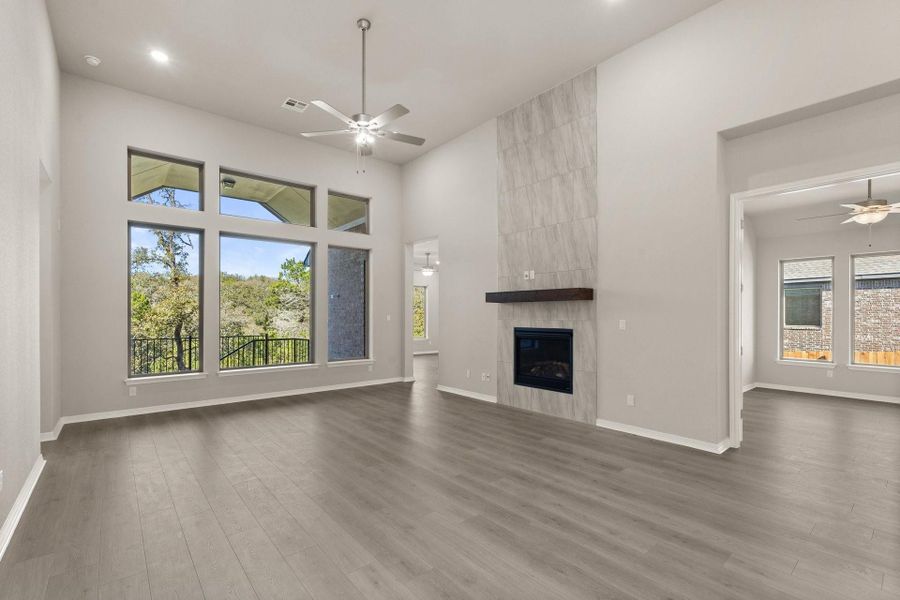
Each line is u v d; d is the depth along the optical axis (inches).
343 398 253.1
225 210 246.7
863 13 125.7
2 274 93.4
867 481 128.7
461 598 76.6
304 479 130.9
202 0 152.6
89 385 200.4
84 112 201.3
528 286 224.5
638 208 179.0
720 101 154.8
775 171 150.4
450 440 170.9
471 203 260.7
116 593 78.1
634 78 180.9
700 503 114.3
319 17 162.6
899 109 126.9
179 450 158.2
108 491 122.2
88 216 201.2
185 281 232.7
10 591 78.4
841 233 269.7
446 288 277.3
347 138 271.3
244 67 195.3
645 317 176.2
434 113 240.8
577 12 160.9
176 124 225.9
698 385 160.4
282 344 266.1
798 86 137.1
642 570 84.7
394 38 175.9
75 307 197.3
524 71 200.1
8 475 98.7
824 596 76.7
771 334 296.4
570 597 76.7
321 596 77.2
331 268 290.5
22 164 111.7
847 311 267.3
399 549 92.5
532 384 222.5
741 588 79.0
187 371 231.5
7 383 97.7
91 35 170.9
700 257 160.1
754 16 146.6
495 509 111.2
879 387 252.8
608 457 150.6
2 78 93.8
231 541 95.7
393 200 314.3
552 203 213.6
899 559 88.2
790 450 158.2
